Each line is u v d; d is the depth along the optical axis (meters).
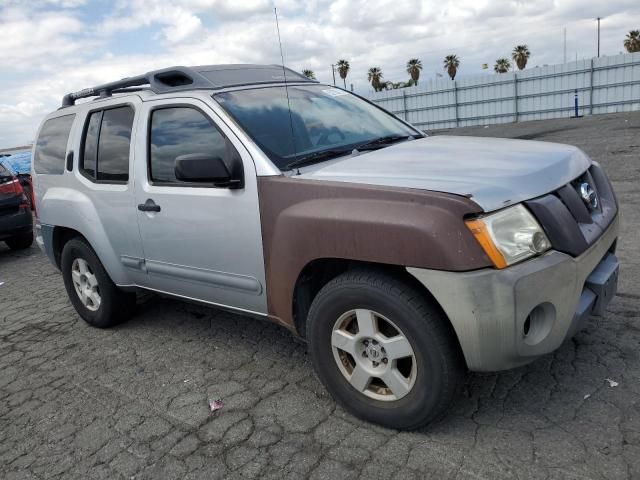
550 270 2.38
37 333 4.88
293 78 4.14
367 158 3.10
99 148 4.20
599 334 3.47
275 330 4.25
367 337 2.71
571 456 2.44
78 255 4.58
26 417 3.41
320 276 3.05
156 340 4.33
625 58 27.53
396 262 2.46
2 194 8.41
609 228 2.89
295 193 2.85
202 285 3.54
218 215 3.23
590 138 15.34
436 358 2.50
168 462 2.78
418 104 34.62
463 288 2.31
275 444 2.81
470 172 2.63
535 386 3.01
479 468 2.44
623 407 2.73
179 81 3.82
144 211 3.71
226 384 3.50
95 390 3.64
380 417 2.78
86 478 2.74
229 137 3.20
